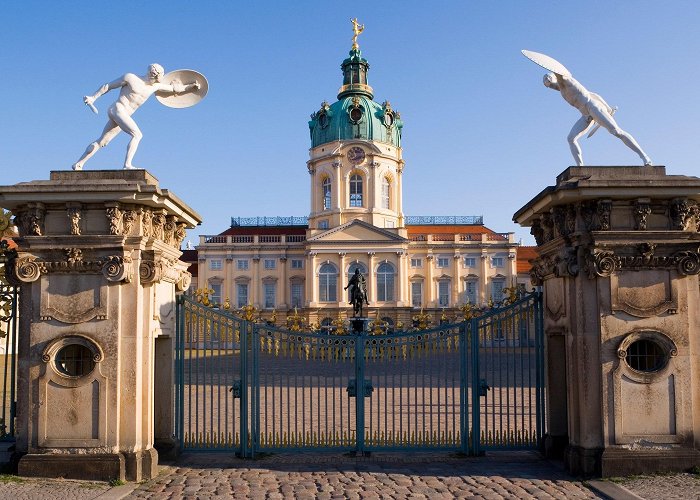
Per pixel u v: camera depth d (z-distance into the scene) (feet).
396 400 64.23
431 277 246.27
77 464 31.53
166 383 37.19
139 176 33.06
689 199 32.81
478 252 247.29
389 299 234.38
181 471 34.40
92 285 32.48
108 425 31.91
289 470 34.81
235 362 94.43
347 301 233.14
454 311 240.73
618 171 33.42
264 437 38.50
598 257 32.37
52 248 32.01
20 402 32.73
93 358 32.09
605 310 32.68
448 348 39.47
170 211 35.17
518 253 270.87
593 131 35.17
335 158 241.76
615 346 32.58
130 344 32.48
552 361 37.65
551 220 36.09
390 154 247.70
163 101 35.94
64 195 31.65
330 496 29.68
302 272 249.96
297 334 39.01
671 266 32.68
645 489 29.40
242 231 270.87
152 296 33.73
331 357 39.29
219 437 38.78
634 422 32.30
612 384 32.40
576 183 32.04
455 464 36.11
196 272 264.52
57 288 32.45
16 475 31.73
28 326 32.81
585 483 31.27
